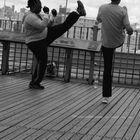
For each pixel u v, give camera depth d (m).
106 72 6.55
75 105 6.32
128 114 5.88
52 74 9.02
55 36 7.62
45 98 6.74
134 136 4.73
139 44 9.49
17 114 5.49
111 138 4.60
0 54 10.10
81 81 8.77
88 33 9.12
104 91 6.59
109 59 6.52
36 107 6.00
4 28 9.80
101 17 6.48
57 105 6.24
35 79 7.57
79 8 7.72
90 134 4.72
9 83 7.95
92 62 8.48
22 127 4.86
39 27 7.10
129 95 7.51
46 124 5.06
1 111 5.60
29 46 7.39
